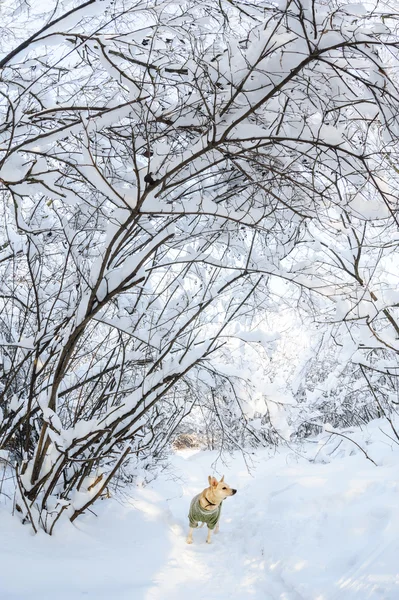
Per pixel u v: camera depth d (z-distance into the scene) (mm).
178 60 4289
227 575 5035
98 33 4152
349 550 4633
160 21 4090
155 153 3859
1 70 4066
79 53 4316
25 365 5984
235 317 5586
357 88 3803
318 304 5523
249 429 6180
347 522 5230
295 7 3414
